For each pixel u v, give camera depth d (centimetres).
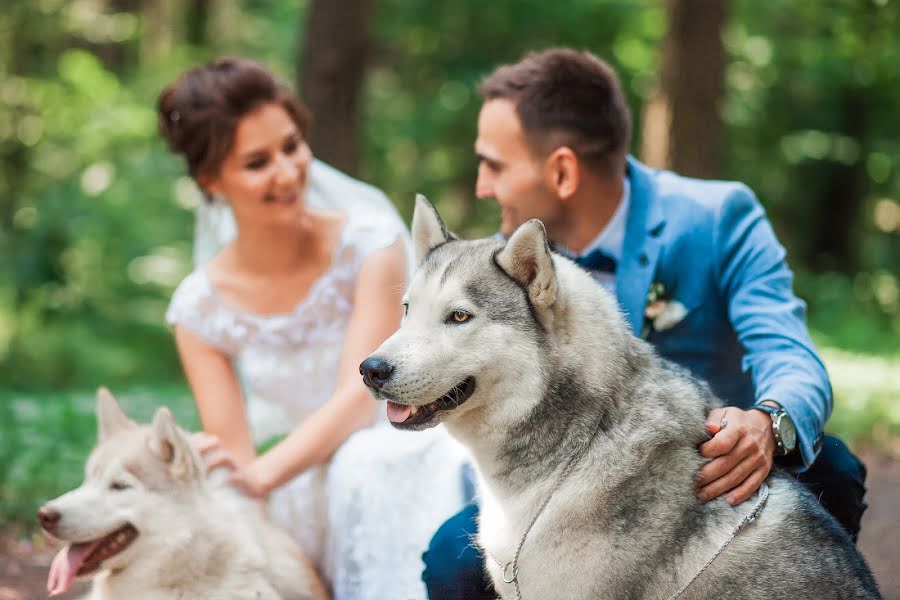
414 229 365
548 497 324
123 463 420
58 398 992
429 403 326
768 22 1900
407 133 1800
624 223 394
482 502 353
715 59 1127
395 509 411
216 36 2098
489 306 324
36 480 667
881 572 564
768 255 379
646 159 1169
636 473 318
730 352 391
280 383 462
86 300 1414
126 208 1418
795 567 314
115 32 1741
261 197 438
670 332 385
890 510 710
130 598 421
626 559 316
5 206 1421
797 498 328
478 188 402
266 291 462
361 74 1206
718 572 315
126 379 1326
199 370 467
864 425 1008
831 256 2338
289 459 424
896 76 2003
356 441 426
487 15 1745
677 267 382
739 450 318
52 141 1488
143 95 1555
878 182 2283
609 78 394
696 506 318
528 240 323
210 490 436
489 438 333
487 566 352
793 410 331
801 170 2294
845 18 1934
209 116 433
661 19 1709
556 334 327
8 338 1368
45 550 580
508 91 389
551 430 326
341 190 510
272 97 442
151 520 416
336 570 427
